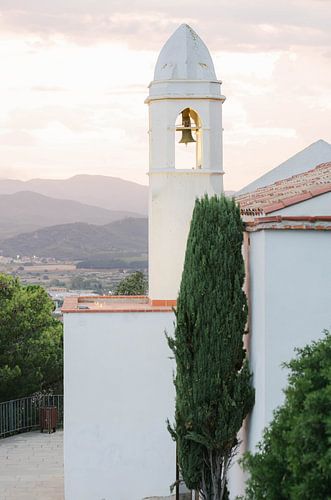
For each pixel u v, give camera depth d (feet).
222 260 55.83
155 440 68.08
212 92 72.13
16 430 101.81
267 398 51.19
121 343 67.82
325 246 50.90
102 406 67.77
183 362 56.34
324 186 53.52
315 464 33.30
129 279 158.40
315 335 50.90
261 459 37.52
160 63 72.90
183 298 56.75
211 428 56.18
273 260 51.01
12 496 74.28
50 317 112.68
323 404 33.60
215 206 56.49
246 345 57.31
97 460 67.77
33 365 106.01
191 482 58.23
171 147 71.92
